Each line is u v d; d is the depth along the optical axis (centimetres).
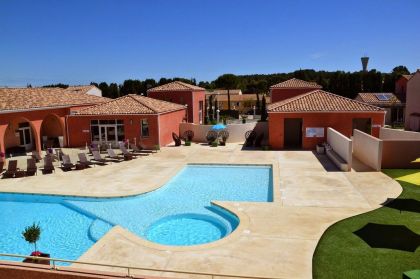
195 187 1964
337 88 6725
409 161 2131
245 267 1006
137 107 3212
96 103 3825
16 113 2700
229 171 2327
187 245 1235
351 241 1140
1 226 1497
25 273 895
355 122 3006
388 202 1520
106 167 2408
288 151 2881
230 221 1442
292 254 1072
